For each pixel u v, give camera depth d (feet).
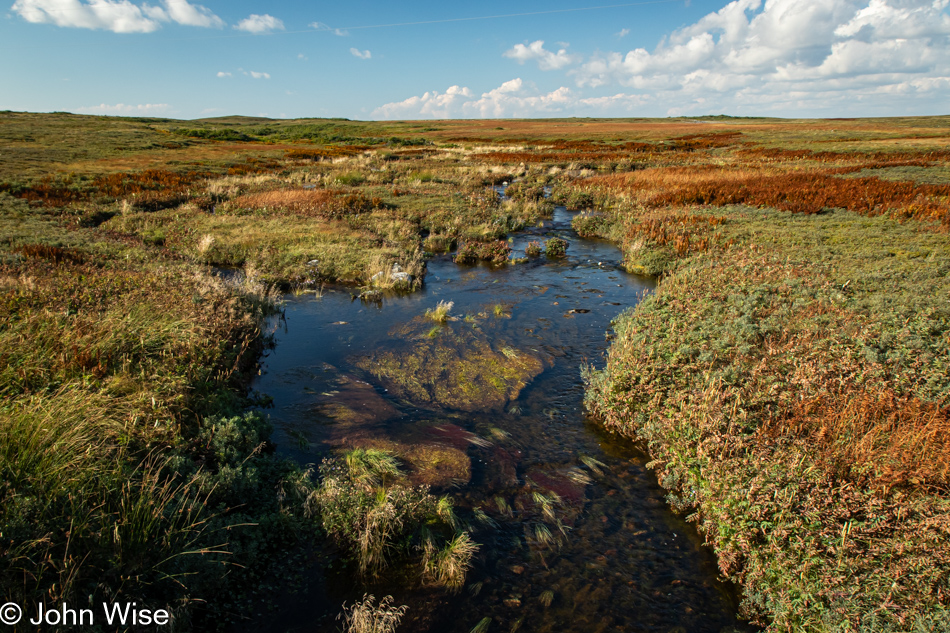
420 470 16.20
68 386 15.65
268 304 31.30
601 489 15.92
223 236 47.78
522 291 36.96
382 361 24.85
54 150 115.55
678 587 12.30
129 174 84.94
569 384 22.80
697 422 16.12
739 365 19.06
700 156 133.08
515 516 14.55
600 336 28.40
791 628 10.43
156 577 10.41
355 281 39.22
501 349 26.32
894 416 14.92
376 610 10.67
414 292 36.73
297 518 13.43
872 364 18.26
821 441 14.42
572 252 49.78
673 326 23.08
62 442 12.38
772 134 206.59
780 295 27.71
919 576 9.79
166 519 11.45
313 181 91.15
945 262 33.12
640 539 13.84
